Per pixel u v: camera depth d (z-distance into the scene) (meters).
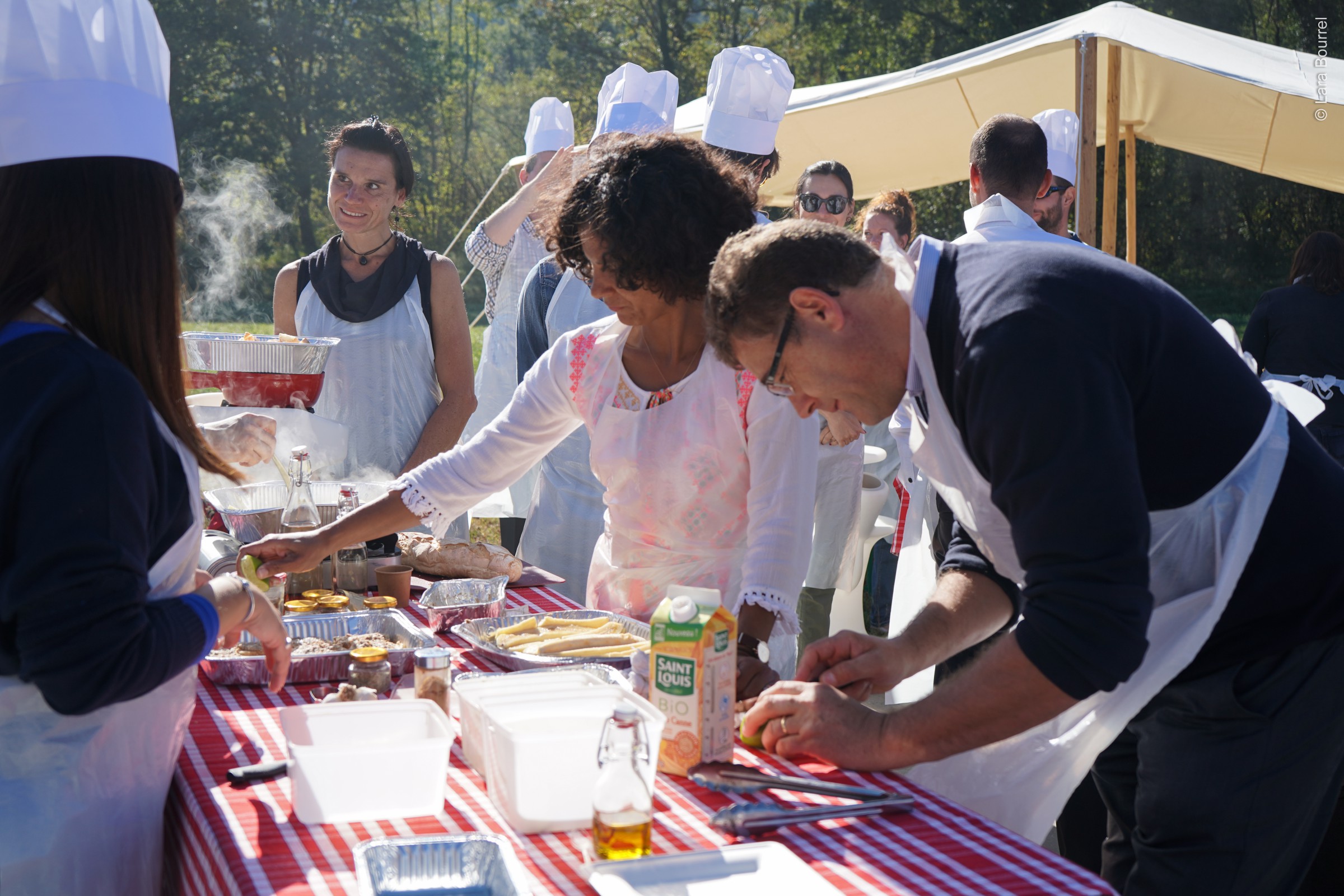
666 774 1.46
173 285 1.35
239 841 1.23
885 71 26.84
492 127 30.70
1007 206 3.20
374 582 2.33
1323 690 1.59
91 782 1.30
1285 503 1.55
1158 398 1.45
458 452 2.18
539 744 1.26
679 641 1.44
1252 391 1.55
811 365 1.50
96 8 1.28
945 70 6.27
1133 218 8.73
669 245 1.79
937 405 1.48
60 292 1.27
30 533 1.17
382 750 1.29
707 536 2.06
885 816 1.34
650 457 2.02
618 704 1.21
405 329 3.16
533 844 1.25
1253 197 23.38
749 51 3.27
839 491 3.87
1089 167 5.83
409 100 29.47
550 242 1.96
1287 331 5.49
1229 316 22.39
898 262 1.57
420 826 1.28
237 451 2.11
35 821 1.26
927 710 1.42
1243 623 1.59
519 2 30.31
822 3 27.39
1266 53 6.14
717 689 1.46
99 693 1.22
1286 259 23.45
